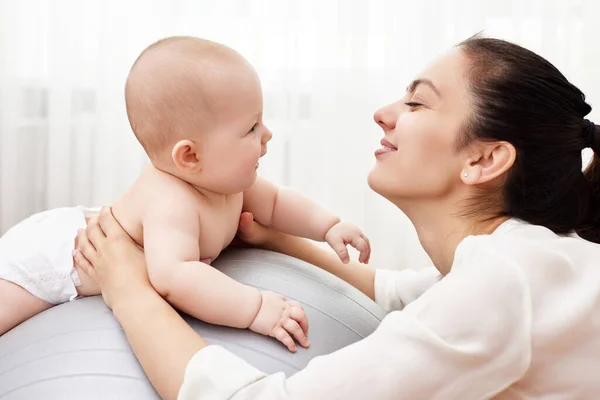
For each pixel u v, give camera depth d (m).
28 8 2.15
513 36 2.10
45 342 0.91
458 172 0.94
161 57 0.98
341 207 2.21
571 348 0.76
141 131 0.99
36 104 2.20
